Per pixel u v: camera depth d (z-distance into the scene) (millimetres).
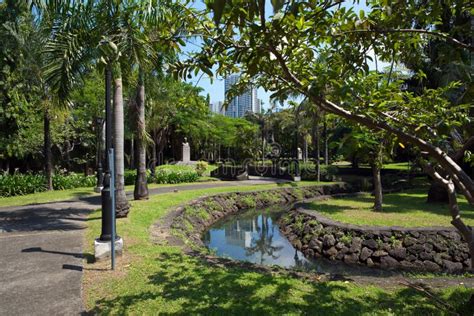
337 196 13625
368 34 2248
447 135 2373
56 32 6035
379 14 2273
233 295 3494
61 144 21891
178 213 8891
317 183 17844
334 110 2176
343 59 2334
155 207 9195
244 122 33875
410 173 17625
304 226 8945
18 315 3045
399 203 11289
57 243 5562
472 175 11961
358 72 2348
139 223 7121
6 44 10016
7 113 13961
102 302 3324
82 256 4840
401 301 3357
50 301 3342
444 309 3098
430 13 2188
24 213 8562
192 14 2275
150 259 4730
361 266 6836
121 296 3463
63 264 4480
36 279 3938
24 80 13094
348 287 3771
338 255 7281
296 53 2369
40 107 14359
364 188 17766
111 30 3721
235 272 4262
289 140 36219
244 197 14172
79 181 16578
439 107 2379
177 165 25234
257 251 8234
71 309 3168
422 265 6598
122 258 4750
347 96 2055
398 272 6074
